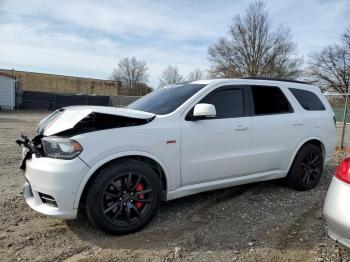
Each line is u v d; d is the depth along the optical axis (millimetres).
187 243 3543
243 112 4672
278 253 3365
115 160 3654
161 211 4395
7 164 6949
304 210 4523
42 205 3539
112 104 36875
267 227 3965
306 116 5367
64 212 3402
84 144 3436
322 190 5438
